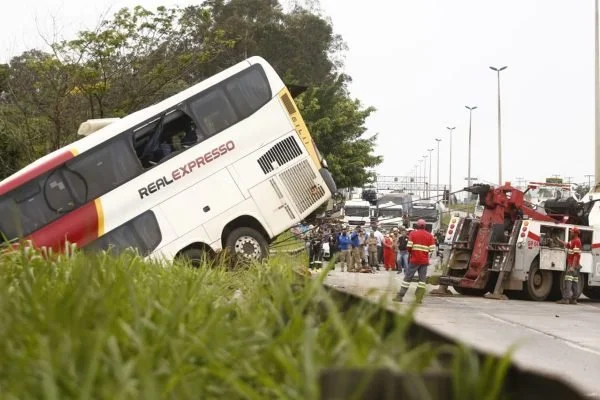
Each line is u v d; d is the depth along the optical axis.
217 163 22.19
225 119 22.38
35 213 20.58
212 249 21.92
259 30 66.50
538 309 21.98
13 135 31.23
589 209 27.02
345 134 62.28
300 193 22.78
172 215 21.69
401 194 70.62
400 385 2.73
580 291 25.69
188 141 22.11
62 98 30.78
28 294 5.61
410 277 22.94
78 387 3.48
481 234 25.09
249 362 4.20
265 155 22.56
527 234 24.78
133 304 5.34
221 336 4.59
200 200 21.95
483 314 19.52
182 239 21.69
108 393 3.34
